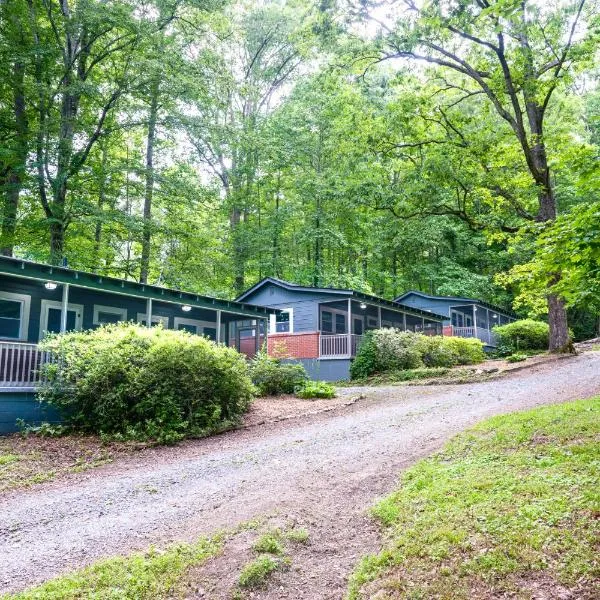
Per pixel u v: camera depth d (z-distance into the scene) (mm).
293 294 23922
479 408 10469
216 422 11227
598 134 30672
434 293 40438
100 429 10547
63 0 20000
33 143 18422
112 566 4676
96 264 22516
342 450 8281
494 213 18953
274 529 5172
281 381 15789
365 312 27094
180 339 11414
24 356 11164
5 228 18625
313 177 31469
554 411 8164
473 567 3924
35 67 18531
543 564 3801
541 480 5168
